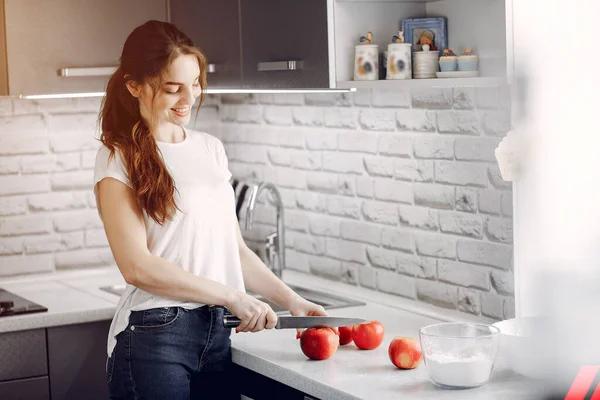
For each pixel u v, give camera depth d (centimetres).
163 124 221
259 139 350
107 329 286
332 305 276
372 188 291
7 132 331
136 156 208
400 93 273
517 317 226
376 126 286
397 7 251
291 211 336
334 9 242
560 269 105
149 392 212
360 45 241
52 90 289
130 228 208
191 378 229
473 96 243
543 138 108
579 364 103
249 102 355
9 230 335
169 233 214
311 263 327
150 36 212
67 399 281
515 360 182
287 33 256
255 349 222
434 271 266
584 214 105
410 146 271
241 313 210
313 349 208
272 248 321
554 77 110
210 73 294
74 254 347
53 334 278
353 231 302
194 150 222
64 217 344
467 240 251
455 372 180
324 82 244
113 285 326
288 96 330
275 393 211
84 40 292
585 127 107
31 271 339
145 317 212
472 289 251
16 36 283
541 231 106
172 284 206
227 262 223
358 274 302
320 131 314
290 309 233
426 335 185
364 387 185
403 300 280
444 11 241
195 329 215
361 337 218
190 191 216
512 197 230
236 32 278
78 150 344
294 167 331
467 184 249
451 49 238
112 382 218
